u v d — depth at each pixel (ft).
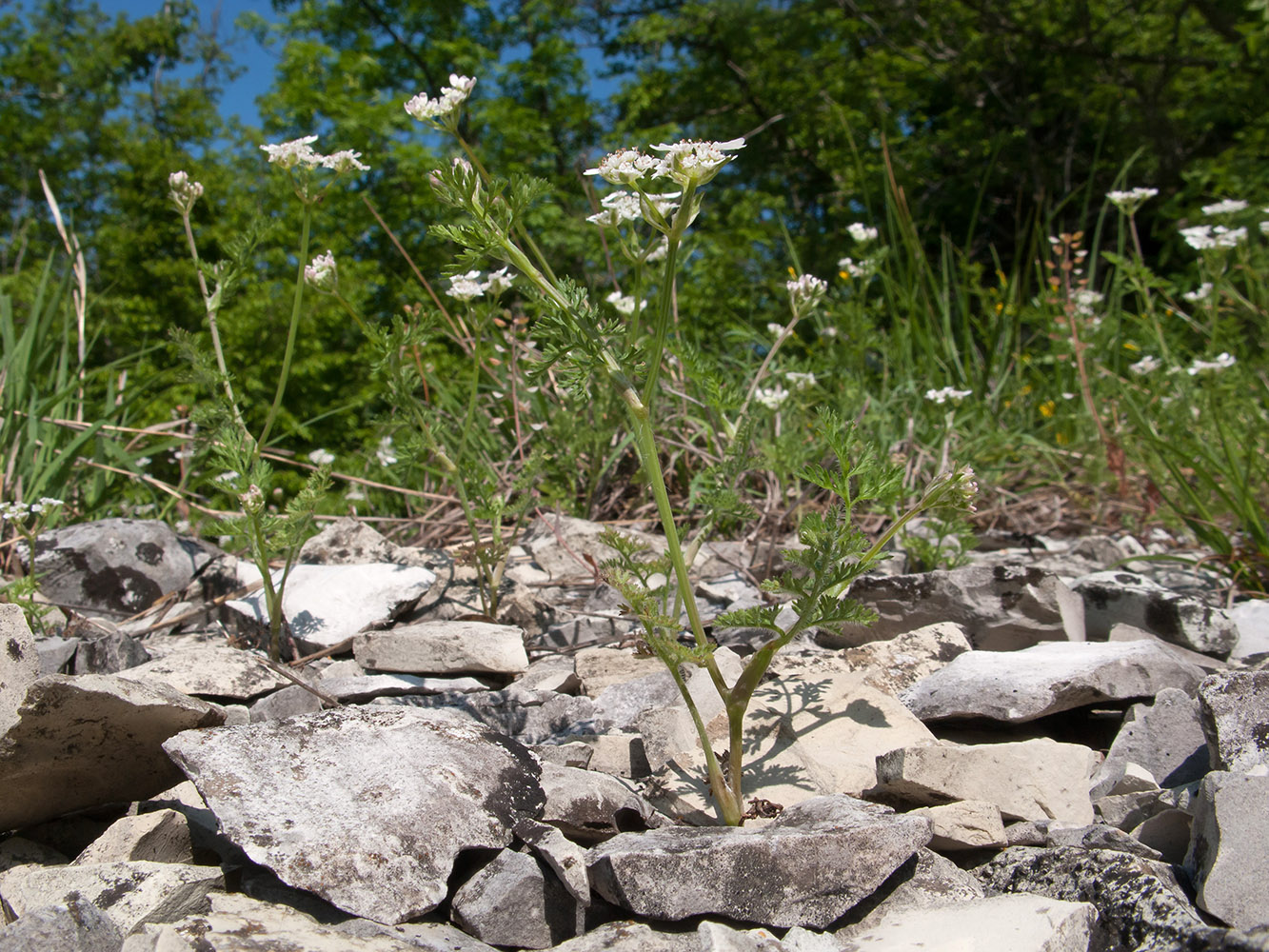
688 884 5.10
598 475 13.83
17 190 77.10
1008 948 4.62
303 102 54.85
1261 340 19.24
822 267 42.86
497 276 10.08
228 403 9.94
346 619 9.91
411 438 10.33
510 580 11.37
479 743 6.19
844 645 9.71
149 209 50.39
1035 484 16.62
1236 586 11.59
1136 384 17.97
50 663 8.54
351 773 5.75
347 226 51.03
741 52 58.59
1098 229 21.98
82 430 13.84
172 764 6.38
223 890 5.49
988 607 9.18
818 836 5.25
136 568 11.30
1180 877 5.29
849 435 5.89
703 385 9.89
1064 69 47.60
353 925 5.05
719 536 13.37
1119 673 7.44
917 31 52.39
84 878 5.25
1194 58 43.19
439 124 7.45
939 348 21.24
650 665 8.64
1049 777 6.22
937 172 52.19
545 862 5.49
